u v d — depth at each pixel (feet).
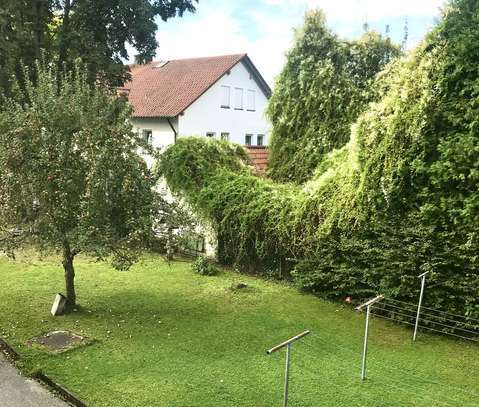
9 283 30.55
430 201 24.54
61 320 24.50
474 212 22.81
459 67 23.36
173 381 18.42
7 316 24.90
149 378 18.63
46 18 49.16
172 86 84.12
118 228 24.91
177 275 33.55
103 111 25.54
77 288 30.04
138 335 22.86
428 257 24.30
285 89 44.19
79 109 24.38
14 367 19.72
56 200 23.70
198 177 37.45
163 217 26.14
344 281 28.02
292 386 18.19
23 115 24.00
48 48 48.44
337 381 18.71
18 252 38.11
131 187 24.80
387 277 25.81
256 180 35.50
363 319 25.90
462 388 18.44
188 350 21.30
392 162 25.25
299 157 42.39
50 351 20.84
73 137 23.93
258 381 18.53
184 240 28.22
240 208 33.78
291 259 30.86
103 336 22.65
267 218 32.24
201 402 16.92
